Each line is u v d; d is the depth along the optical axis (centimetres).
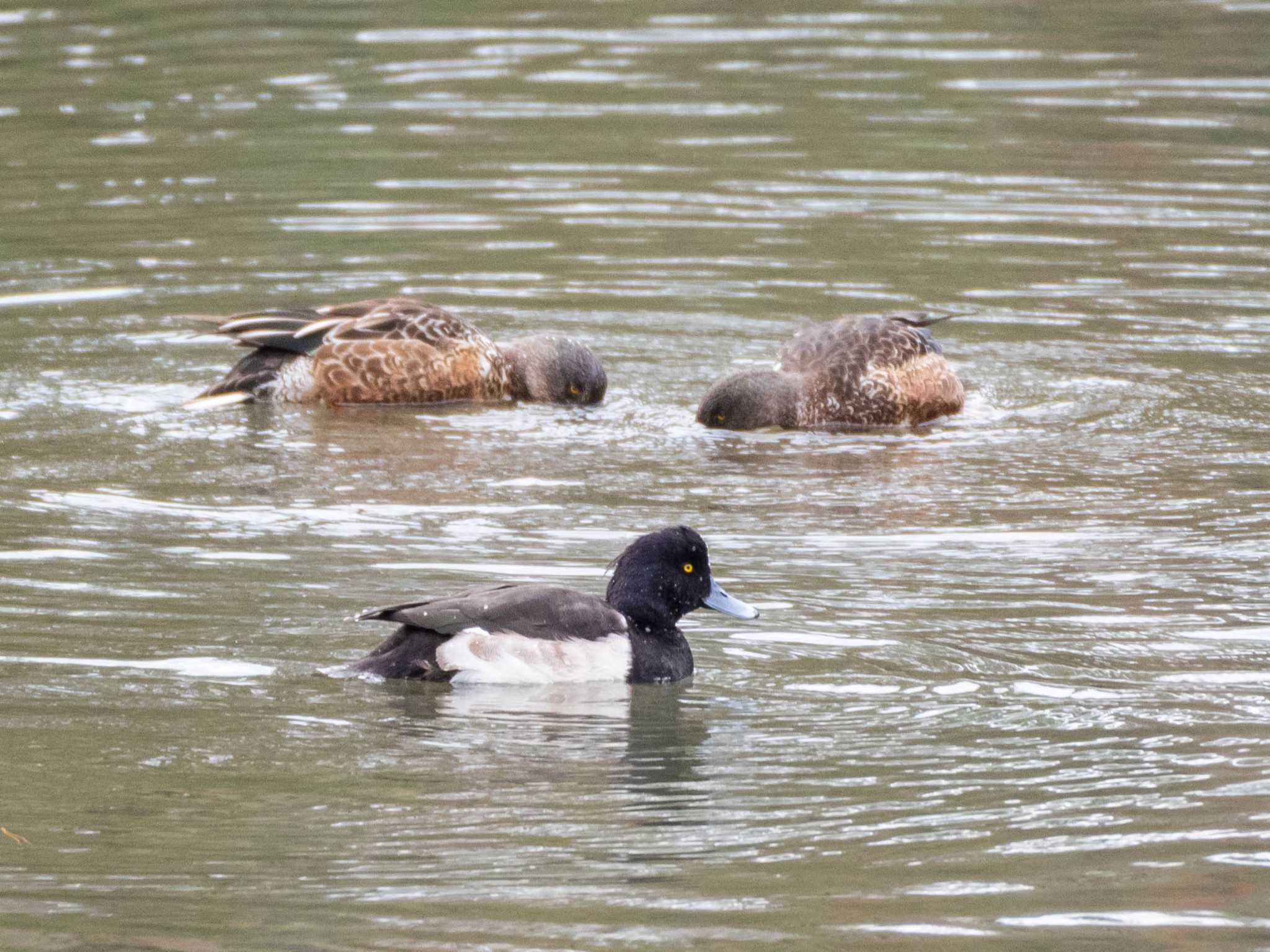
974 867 905
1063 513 1523
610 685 1158
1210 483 1600
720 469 1652
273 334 1847
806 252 2292
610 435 1759
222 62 3045
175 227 2358
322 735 1060
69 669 1152
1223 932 840
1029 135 2712
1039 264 2247
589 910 858
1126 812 970
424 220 2398
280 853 910
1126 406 1827
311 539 1434
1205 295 2142
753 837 938
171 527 1455
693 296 2155
